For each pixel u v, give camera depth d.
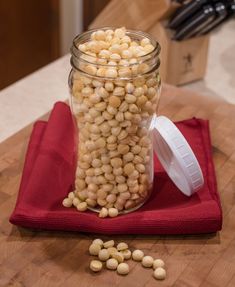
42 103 0.89
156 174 0.69
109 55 0.57
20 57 1.48
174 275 0.56
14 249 0.59
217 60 1.04
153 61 0.57
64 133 0.73
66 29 1.47
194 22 0.85
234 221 0.63
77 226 0.60
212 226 0.60
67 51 1.52
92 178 0.61
